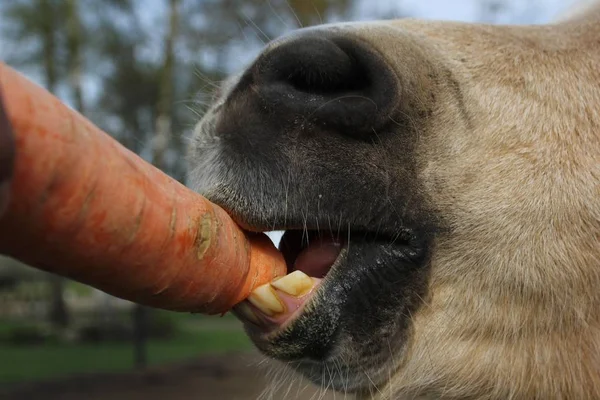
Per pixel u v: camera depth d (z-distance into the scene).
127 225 0.25
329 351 0.33
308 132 0.32
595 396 0.36
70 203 0.23
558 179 0.35
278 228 0.32
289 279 0.32
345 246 0.33
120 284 0.26
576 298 0.35
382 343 0.33
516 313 0.35
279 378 0.42
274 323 0.33
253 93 0.32
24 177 0.22
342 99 0.32
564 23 0.42
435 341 0.34
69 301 5.08
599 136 0.35
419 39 0.37
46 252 0.23
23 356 2.43
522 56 0.38
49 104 0.22
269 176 0.32
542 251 0.34
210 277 0.30
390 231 0.33
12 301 4.79
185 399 1.50
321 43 0.32
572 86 0.37
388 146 0.33
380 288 0.33
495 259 0.34
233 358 2.32
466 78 0.36
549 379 0.35
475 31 0.39
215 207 0.30
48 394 1.58
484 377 0.35
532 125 0.35
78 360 2.30
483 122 0.35
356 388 0.34
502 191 0.34
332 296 0.32
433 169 0.34
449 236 0.34
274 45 0.32
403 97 0.33
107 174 0.24
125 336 3.12
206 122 0.35
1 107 0.18
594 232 0.34
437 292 0.34
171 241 0.27
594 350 0.35
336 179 0.32
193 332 3.69
